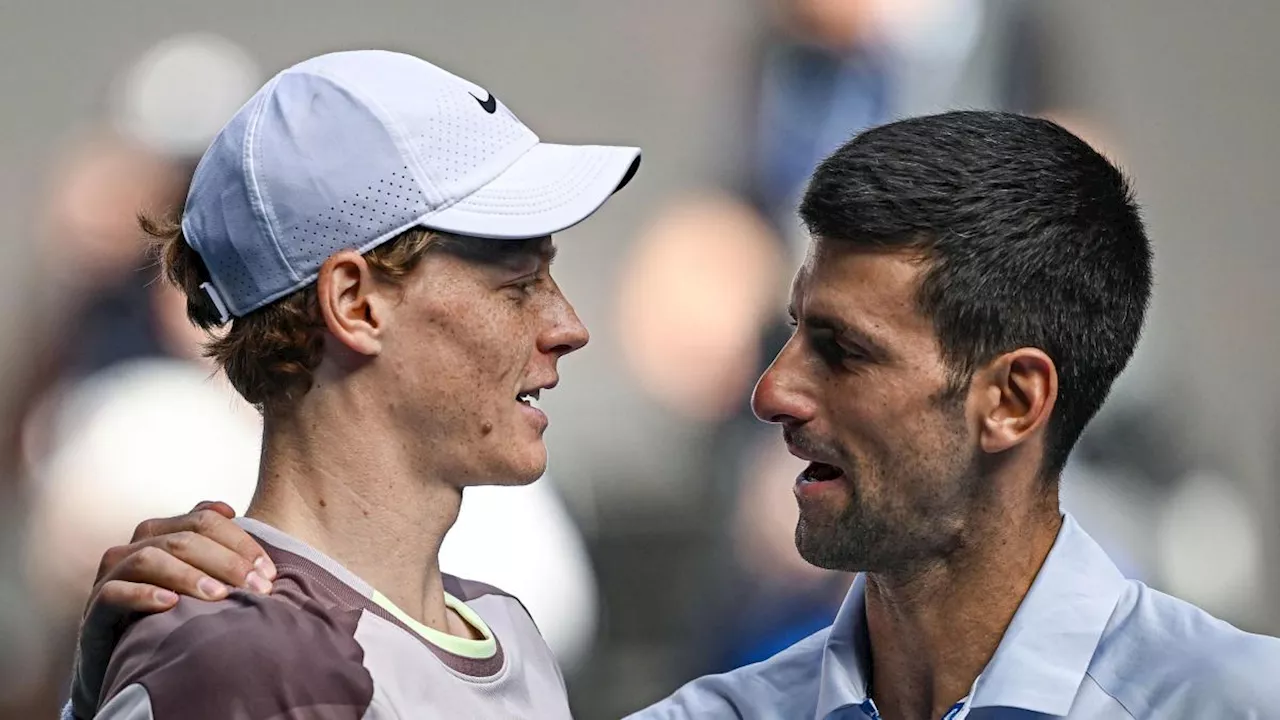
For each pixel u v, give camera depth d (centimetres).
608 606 1819
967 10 2069
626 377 2048
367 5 2319
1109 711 772
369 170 763
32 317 1834
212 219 780
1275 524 2152
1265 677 758
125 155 1975
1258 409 2312
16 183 2164
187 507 1639
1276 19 2398
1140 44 2375
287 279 766
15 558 1652
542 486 1692
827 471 805
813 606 1789
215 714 692
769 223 2034
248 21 2284
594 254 2170
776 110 2047
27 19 2212
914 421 772
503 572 1622
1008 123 784
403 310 769
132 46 2238
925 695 811
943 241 761
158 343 1755
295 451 780
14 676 1606
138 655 718
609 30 2350
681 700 877
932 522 782
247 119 783
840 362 781
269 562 749
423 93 781
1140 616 793
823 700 820
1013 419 775
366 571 777
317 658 716
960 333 766
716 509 1881
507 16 2352
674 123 2298
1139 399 1758
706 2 2317
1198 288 2380
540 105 2347
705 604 1820
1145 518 1720
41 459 1702
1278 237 2391
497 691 794
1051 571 791
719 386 1981
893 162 768
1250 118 2394
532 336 795
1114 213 795
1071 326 777
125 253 1847
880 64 2025
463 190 771
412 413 775
